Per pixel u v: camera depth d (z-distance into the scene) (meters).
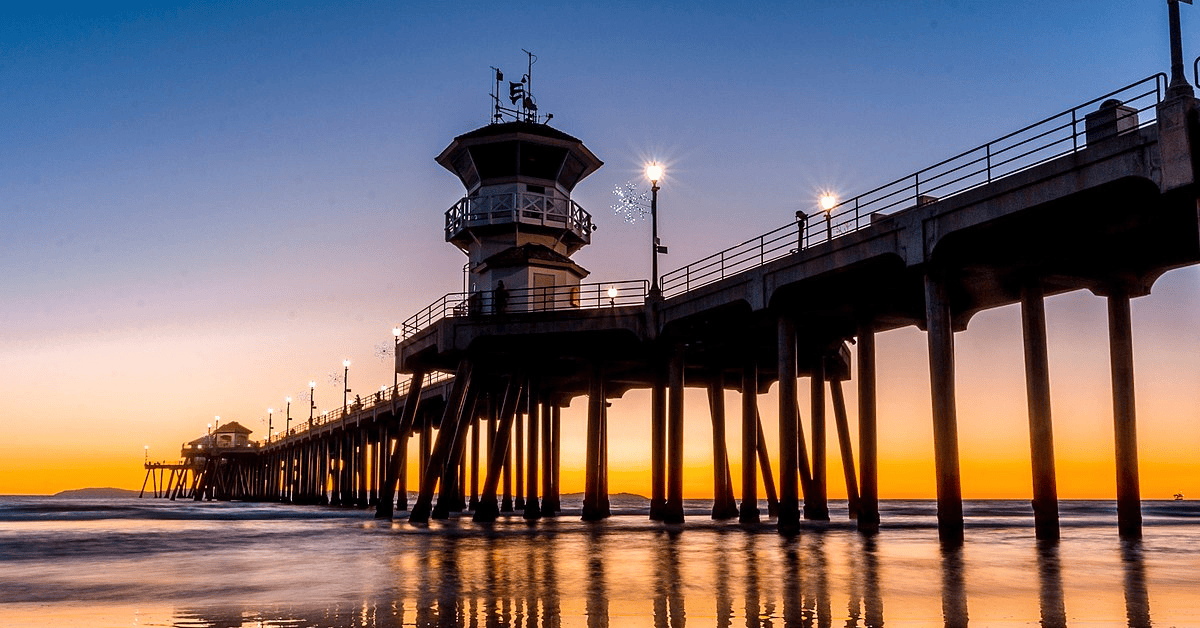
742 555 25.55
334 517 69.31
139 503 157.88
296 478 135.62
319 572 21.81
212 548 32.19
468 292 59.72
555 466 73.56
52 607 15.62
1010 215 28.09
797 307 40.03
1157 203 26.83
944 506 30.23
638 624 13.09
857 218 34.47
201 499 185.12
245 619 13.94
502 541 33.31
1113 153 25.06
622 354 52.09
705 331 46.53
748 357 49.78
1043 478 32.34
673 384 47.47
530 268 57.38
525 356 53.16
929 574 19.89
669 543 31.25
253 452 163.62
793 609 14.49
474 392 51.62
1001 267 33.09
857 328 39.69
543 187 60.06
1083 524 54.78
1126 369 33.94
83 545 35.03
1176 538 35.03
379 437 93.00
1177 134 23.41
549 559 24.75
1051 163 26.78
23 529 51.34
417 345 54.78
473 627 12.94
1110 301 34.47
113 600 16.61
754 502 48.56
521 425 78.38
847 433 54.00
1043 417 32.59
